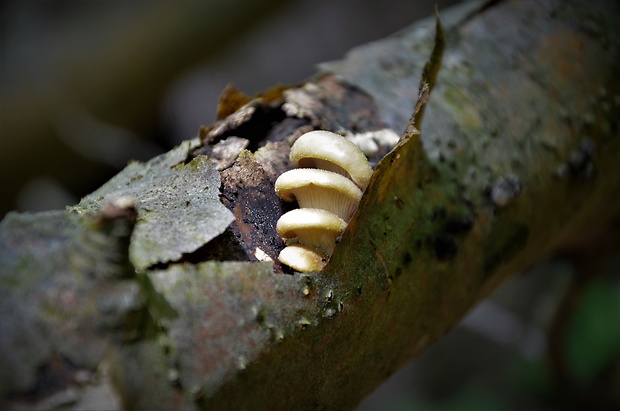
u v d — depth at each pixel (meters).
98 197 0.33
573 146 0.40
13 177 0.83
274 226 0.34
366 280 0.33
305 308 0.31
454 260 0.36
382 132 0.37
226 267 0.31
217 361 0.30
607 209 0.48
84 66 0.84
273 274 0.31
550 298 0.77
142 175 0.34
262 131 0.36
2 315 0.29
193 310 0.30
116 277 0.29
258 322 0.31
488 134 0.38
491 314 0.81
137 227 0.31
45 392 0.29
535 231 0.40
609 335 0.76
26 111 0.83
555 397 0.81
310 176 0.33
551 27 0.42
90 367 0.29
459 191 0.37
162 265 0.31
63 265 0.29
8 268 0.29
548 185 0.39
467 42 0.41
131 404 0.29
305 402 0.33
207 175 0.33
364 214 0.32
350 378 0.34
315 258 0.32
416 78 0.39
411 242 0.34
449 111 0.38
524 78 0.40
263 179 0.34
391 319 0.34
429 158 0.36
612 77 0.42
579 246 0.60
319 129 0.36
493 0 0.42
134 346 0.29
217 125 0.36
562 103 0.40
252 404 0.31
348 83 0.38
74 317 0.29
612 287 0.80
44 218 0.30
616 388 0.75
